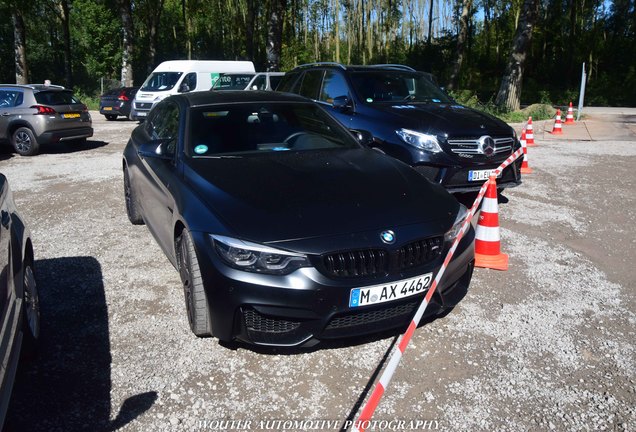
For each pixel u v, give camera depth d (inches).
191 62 704.4
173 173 155.6
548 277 177.0
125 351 132.1
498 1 1894.7
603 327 143.4
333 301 115.6
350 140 181.2
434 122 238.1
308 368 124.3
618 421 106.0
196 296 128.9
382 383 98.0
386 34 2121.1
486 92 1578.5
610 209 260.2
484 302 157.9
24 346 124.0
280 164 151.7
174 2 2066.9
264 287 114.9
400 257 121.1
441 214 133.6
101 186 314.7
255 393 115.4
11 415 107.9
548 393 115.0
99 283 173.2
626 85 1470.2
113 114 824.3
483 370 123.2
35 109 432.5
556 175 337.4
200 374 122.3
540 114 767.1
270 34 890.7
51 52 1680.6
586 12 1780.3
